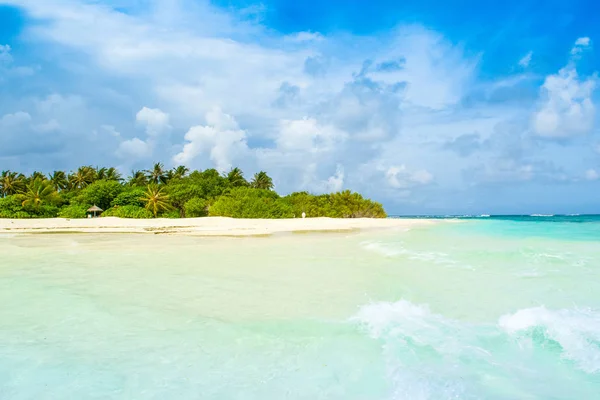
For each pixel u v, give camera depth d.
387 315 6.21
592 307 6.42
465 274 9.34
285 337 5.29
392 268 10.37
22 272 9.96
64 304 6.82
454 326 5.67
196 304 6.87
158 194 56.41
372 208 68.88
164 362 4.52
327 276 9.35
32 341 5.12
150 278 9.14
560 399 3.67
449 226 35.38
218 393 3.83
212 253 14.04
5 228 35.50
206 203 59.25
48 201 56.88
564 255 12.20
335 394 3.80
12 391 3.85
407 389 3.88
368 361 4.54
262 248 15.77
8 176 71.31
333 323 5.85
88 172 76.56
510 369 4.29
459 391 3.84
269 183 84.56
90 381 4.05
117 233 27.89
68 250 15.27
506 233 23.52
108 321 5.92
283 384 4.01
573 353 4.66
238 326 5.72
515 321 5.80
